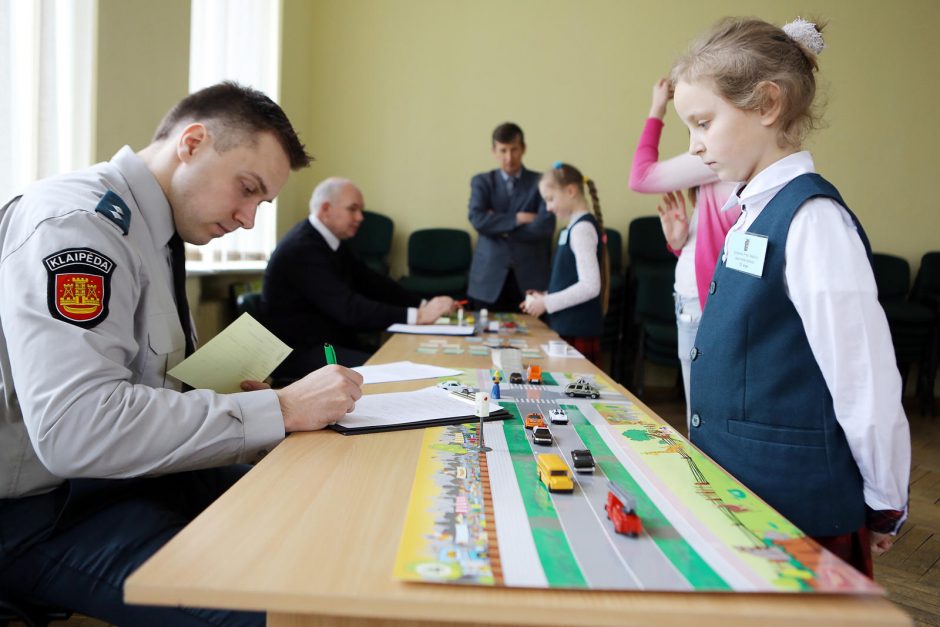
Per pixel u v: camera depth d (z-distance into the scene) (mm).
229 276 4016
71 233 1017
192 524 731
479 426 1150
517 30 5102
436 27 5117
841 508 1000
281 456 972
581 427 1169
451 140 5195
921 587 2121
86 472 944
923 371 4633
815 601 604
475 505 793
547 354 2078
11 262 998
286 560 652
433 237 5043
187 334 1354
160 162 1248
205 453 1003
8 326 974
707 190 1753
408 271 5258
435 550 670
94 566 1003
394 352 2023
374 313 2797
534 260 4219
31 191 1107
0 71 2057
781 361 1039
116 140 2551
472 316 3127
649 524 750
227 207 1266
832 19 4949
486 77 5141
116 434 939
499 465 947
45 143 2244
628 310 4816
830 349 956
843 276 953
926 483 3168
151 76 2725
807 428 1021
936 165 5020
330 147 5203
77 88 2373
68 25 2316
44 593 1018
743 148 1080
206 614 950
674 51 5047
